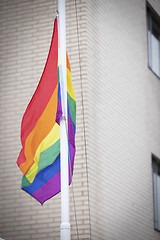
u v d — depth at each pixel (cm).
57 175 843
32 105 868
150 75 1641
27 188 844
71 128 862
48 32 1318
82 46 1253
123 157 1359
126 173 1362
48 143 861
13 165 1248
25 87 1295
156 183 1581
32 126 862
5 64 1328
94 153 1206
